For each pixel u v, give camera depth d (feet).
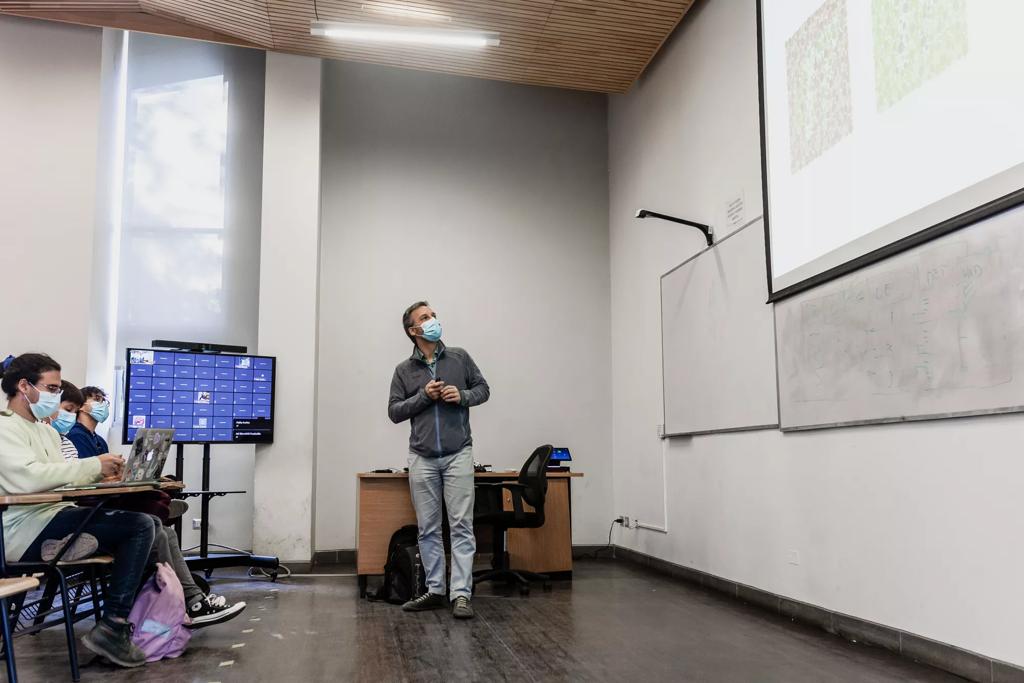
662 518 17.44
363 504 14.42
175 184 19.95
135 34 20.15
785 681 8.41
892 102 9.71
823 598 11.25
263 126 20.40
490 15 15.98
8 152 17.06
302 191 18.45
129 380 15.88
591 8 15.72
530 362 20.77
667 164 17.51
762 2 12.98
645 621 11.71
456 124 21.24
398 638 10.53
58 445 9.76
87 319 16.96
